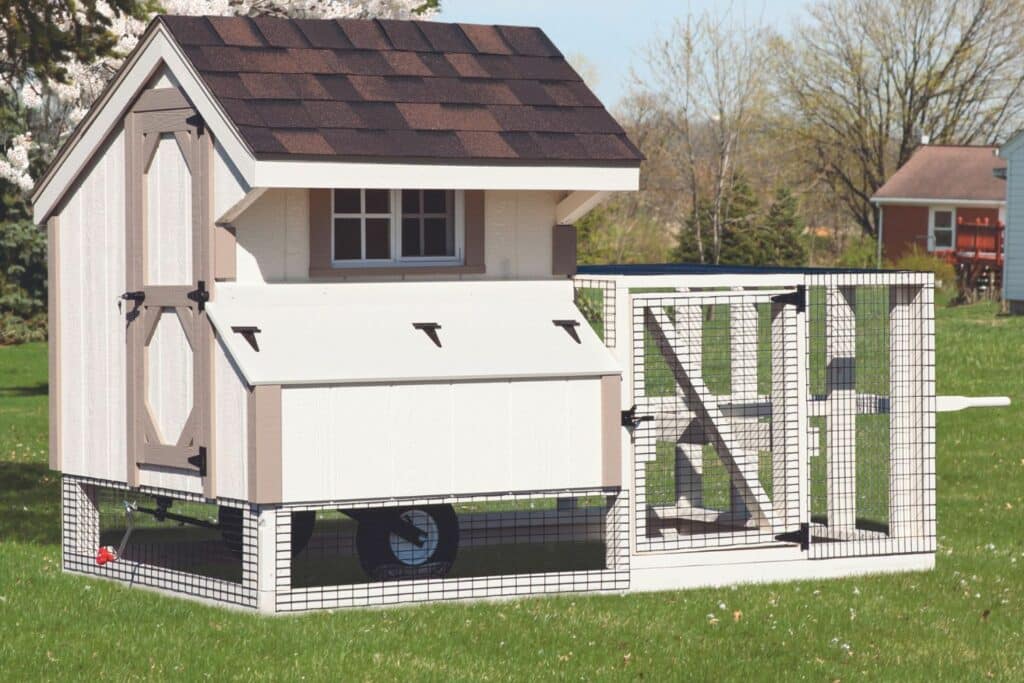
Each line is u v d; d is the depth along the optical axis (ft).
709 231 156.46
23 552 40.14
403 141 32.99
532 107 35.37
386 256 35.29
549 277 36.27
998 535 46.16
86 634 30.76
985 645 31.94
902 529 38.60
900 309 38.32
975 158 193.67
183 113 33.55
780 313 36.60
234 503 32.60
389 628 31.35
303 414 31.83
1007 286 138.82
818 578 37.29
